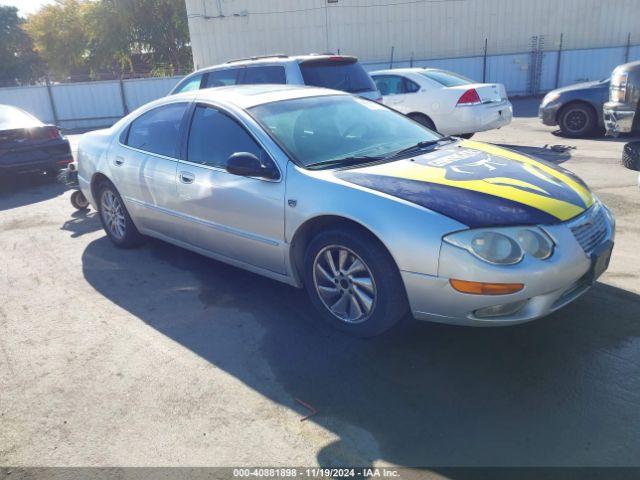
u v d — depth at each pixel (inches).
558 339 129.6
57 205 292.4
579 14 906.1
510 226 113.9
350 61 322.0
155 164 179.2
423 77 392.5
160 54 1652.3
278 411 111.1
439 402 110.7
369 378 120.0
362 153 151.4
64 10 1780.3
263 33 927.0
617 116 337.7
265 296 163.9
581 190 134.9
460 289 114.4
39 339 145.4
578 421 102.8
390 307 125.2
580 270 118.4
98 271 191.2
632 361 120.0
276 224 142.3
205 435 105.4
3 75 2086.6
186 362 130.7
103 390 121.3
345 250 130.1
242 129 155.3
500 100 391.2
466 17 920.9
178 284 176.2
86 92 853.2
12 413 115.0
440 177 131.5
